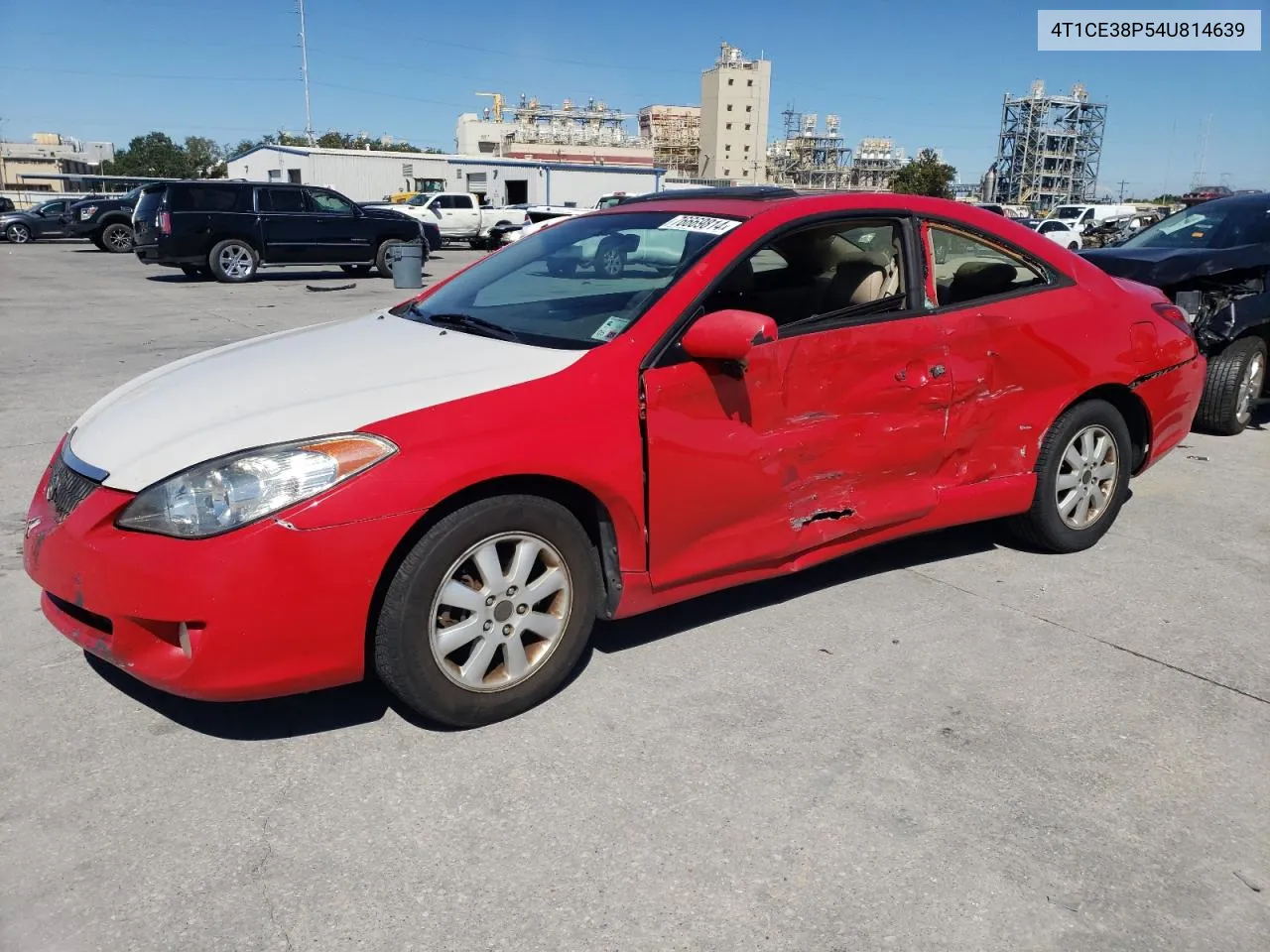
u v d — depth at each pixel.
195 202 17.59
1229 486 5.45
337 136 106.06
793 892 2.20
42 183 141.50
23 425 6.35
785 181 139.88
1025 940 2.07
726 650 3.35
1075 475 4.17
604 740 2.79
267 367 3.04
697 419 3.02
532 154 119.44
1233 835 2.42
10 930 2.04
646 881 2.23
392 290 17.25
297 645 2.48
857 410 3.40
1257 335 6.57
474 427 2.65
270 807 2.47
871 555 4.29
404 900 2.16
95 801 2.48
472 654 2.76
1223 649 3.43
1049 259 4.05
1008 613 3.69
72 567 2.54
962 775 2.65
